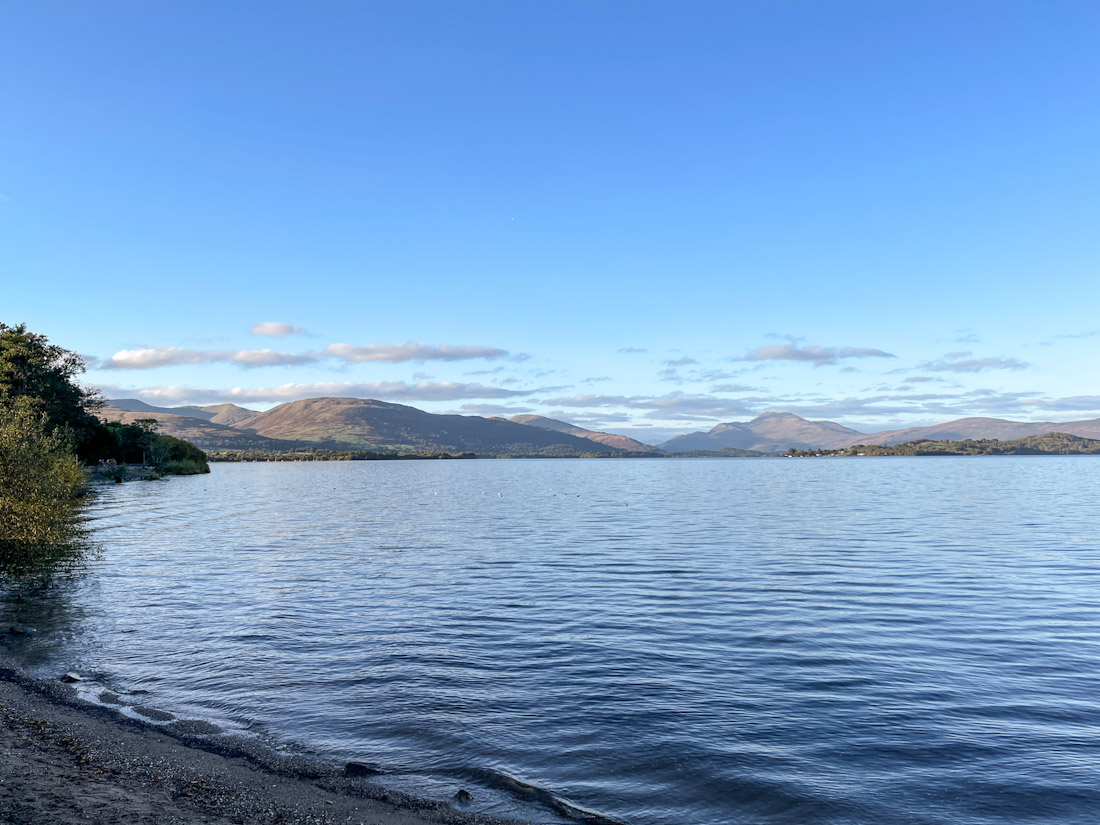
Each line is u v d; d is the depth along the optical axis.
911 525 61.28
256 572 35.47
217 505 86.75
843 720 15.49
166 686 17.23
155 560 39.75
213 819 10.48
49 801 10.63
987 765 13.22
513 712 15.84
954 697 17.05
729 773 12.79
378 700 16.48
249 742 13.85
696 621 25.02
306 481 183.25
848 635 23.03
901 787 12.30
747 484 159.25
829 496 108.94
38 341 113.12
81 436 123.38
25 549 27.22
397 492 129.00
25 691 16.47
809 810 11.45
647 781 12.46
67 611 25.75
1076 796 11.98
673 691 17.38
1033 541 49.22
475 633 23.12
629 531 57.66
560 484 167.62
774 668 19.38
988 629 23.81
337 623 24.34
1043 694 17.28
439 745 13.92
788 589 31.16
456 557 41.72
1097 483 149.25
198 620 24.50
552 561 39.97
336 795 11.60
